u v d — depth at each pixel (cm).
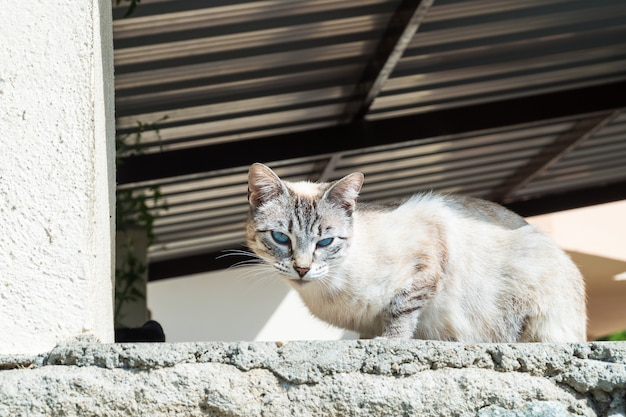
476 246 464
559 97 833
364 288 439
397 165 947
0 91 293
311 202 455
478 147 928
